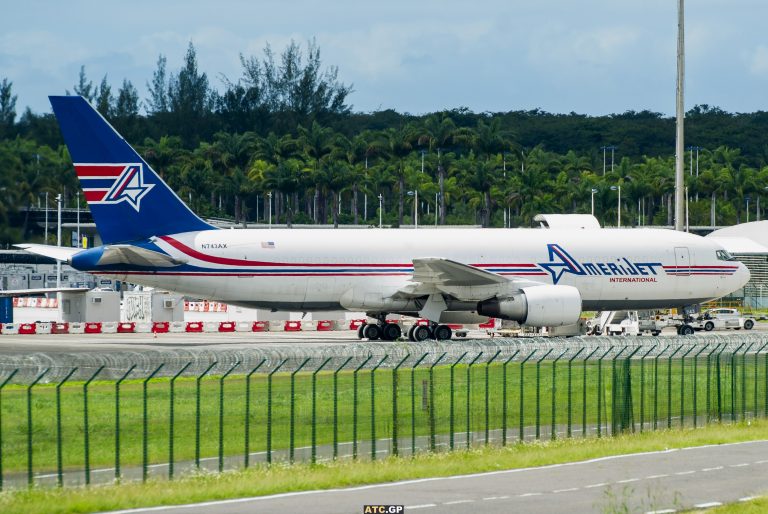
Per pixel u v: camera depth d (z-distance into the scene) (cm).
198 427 9350
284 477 9000
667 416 13125
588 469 9744
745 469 9781
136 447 10162
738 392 14938
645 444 11056
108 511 7819
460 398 13438
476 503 8225
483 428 11775
